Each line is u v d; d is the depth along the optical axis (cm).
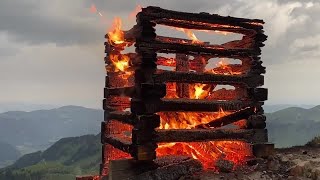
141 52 717
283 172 769
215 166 779
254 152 809
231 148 879
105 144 969
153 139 712
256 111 833
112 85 965
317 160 812
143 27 721
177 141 738
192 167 756
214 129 784
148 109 711
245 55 835
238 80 822
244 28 838
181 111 750
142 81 715
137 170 711
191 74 766
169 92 955
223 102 798
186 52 770
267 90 847
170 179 725
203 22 796
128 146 745
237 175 742
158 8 732
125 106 974
